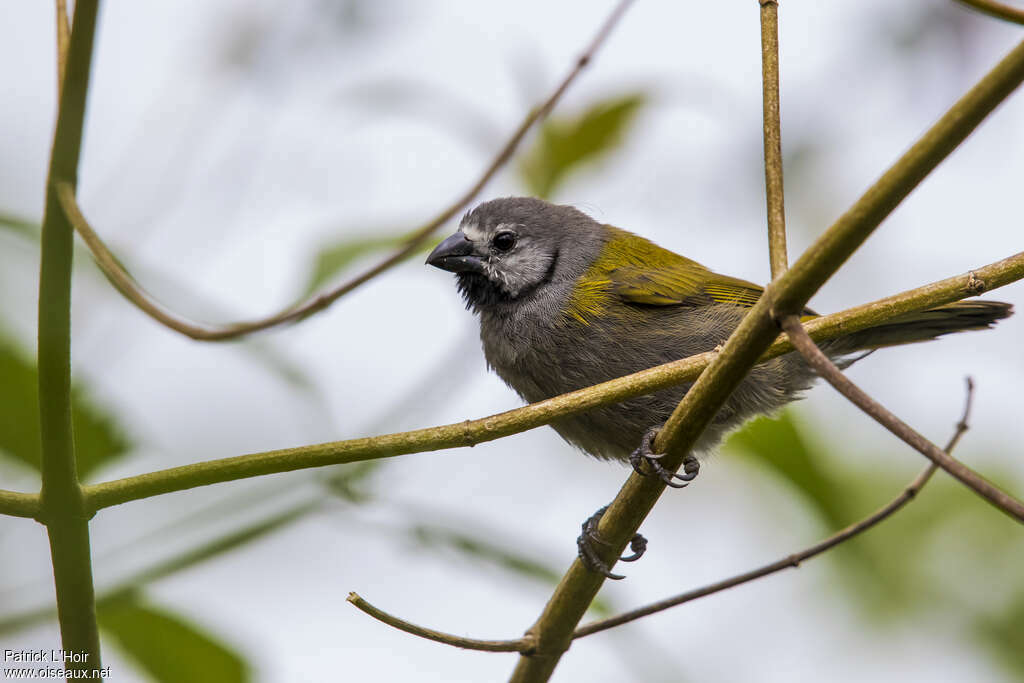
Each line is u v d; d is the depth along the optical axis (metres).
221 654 7.30
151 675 7.27
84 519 5.70
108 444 7.95
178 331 6.92
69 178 5.43
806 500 9.83
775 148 5.91
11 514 5.66
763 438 9.84
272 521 8.07
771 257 5.72
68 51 5.43
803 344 5.28
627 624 7.63
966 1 5.52
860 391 4.94
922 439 4.69
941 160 4.93
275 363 8.67
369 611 6.38
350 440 6.01
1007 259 6.27
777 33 6.12
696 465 9.50
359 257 8.80
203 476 5.83
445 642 6.73
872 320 6.28
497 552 7.91
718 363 5.91
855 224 5.14
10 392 7.16
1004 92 4.69
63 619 5.77
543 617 7.21
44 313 5.43
